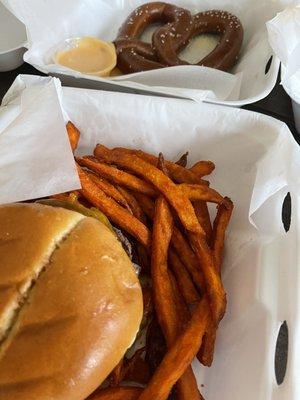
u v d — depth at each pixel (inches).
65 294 7.5
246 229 10.4
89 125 11.7
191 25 14.4
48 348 7.2
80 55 14.0
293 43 11.7
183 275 9.8
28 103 10.7
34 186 9.9
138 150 11.4
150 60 14.2
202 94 11.6
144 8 14.9
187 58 14.4
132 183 10.3
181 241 9.9
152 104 11.3
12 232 8.1
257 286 9.4
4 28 14.5
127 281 8.0
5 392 7.0
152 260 9.5
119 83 12.3
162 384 8.2
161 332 9.4
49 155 10.1
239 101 12.0
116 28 15.2
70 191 9.9
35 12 13.4
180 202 9.8
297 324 8.5
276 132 10.8
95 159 10.8
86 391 7.3
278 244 9.7
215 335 9.1
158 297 9.2
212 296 9.0
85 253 7.9
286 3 14.1
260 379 8.4
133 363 9.1
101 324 7.4
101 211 9.9
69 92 11.4
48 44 13.7
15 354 7.1
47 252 7.8
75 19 14.3
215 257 9.8
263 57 13.5
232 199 11.2
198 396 8.5
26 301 7.5
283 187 10.3
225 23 14.3
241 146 11.2
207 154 11.6
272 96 13.2
